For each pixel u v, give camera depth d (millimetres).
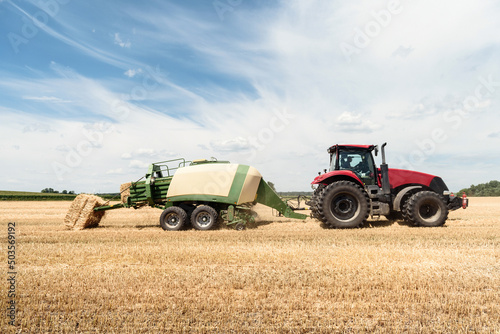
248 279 4574
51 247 6977
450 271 4934
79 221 10211
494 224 10289
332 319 3355
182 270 5117
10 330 3090
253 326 3207
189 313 3496
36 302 3812
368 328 3162
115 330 3143
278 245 6988
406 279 4492
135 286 4340
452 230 8812
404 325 3230
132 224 11570
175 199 10195
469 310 3539
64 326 3227
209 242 7406
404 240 7414
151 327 3172
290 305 3654
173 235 8523
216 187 9938
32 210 20562
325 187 9484
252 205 10492
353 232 8547
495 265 5238
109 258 5965
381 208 9523
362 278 4594
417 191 10023
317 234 8328
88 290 4207
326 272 4914
